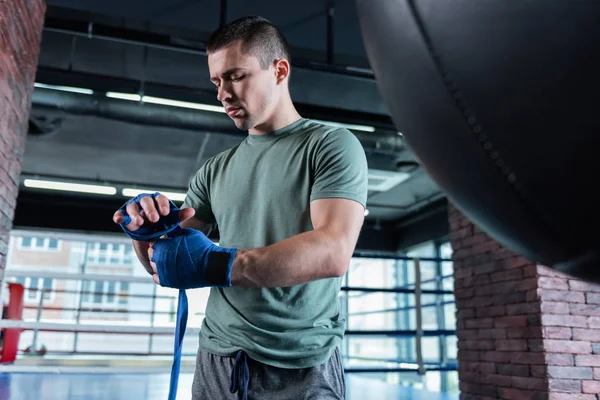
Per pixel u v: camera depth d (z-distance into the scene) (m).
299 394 0.87
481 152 0.44
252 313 0.90
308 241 0.76
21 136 2.61
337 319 0.96
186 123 4.30
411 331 4.67
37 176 6.64
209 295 1.00
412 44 0.46
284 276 0.73
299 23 3.58
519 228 0.46
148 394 3.76
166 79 4.38
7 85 2.30
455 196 0.51
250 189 0.97
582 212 0.40
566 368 2.84
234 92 0.92
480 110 0.42
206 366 0.95
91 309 5.62
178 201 7.29
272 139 0.99
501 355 3.14
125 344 14.86
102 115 4.13
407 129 0.52
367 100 4.68
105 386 4.17
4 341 5.04
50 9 3.42
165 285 0.73
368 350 9.38
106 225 7.02
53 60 4.07
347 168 0.87
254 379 0.88
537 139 0.39
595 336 2.93
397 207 7.70
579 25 0.36
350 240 0.81
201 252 0.71
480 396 3.28
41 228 6.76
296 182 0.92
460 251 3.61
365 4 0.54
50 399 3.36
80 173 6.59
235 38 0.91
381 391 4.73
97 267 16.44
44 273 4.73
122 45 3.84
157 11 3.42
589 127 0.37
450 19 0.43
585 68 0.36
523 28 0.38
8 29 2.23
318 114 4.09
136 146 5.74
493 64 0.40
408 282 8.23
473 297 3.44
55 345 14.71
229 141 5.57
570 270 0.47
